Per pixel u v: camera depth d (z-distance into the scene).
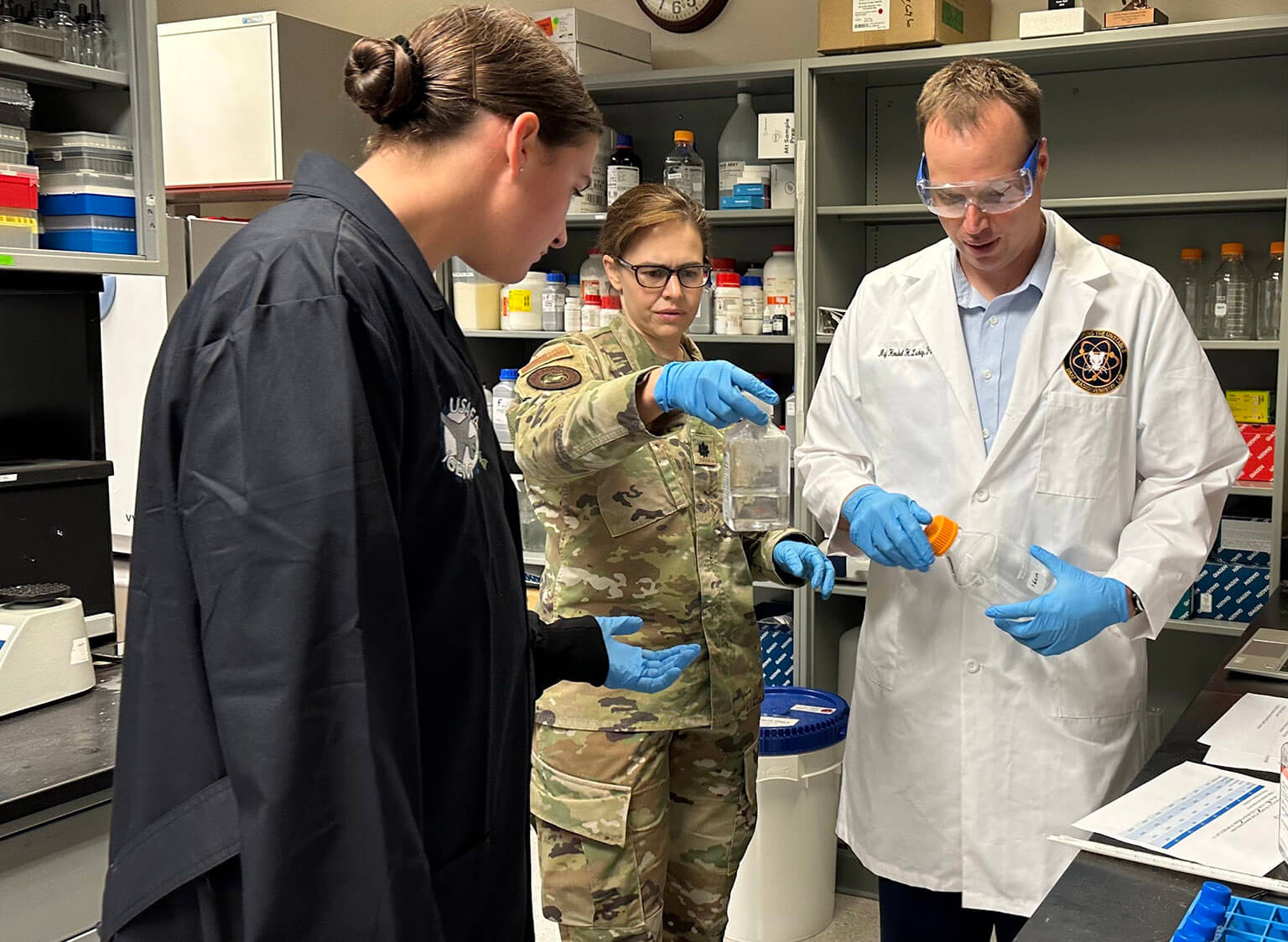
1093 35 2.64
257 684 0.84
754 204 3.09
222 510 0.86
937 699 1.87
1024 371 1.82
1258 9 2.85
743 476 1.82
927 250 2.00
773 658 3.20
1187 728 1.59
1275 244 2.74
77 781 1.51
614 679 1.57
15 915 1.49
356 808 0.86
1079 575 1.70
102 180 2.09
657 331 1.95
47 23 2.06
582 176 1.11
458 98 1.00
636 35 3.41
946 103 1.65
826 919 2.83
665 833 1.90
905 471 1.93
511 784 1.13
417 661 0.99
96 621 2.18
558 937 2.75
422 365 0.97
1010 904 1.83
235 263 0.91
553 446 1.58
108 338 2.94
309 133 3.21
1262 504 2.85
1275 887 1.10
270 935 0.83
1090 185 3.03
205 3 4.30
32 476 2.03
